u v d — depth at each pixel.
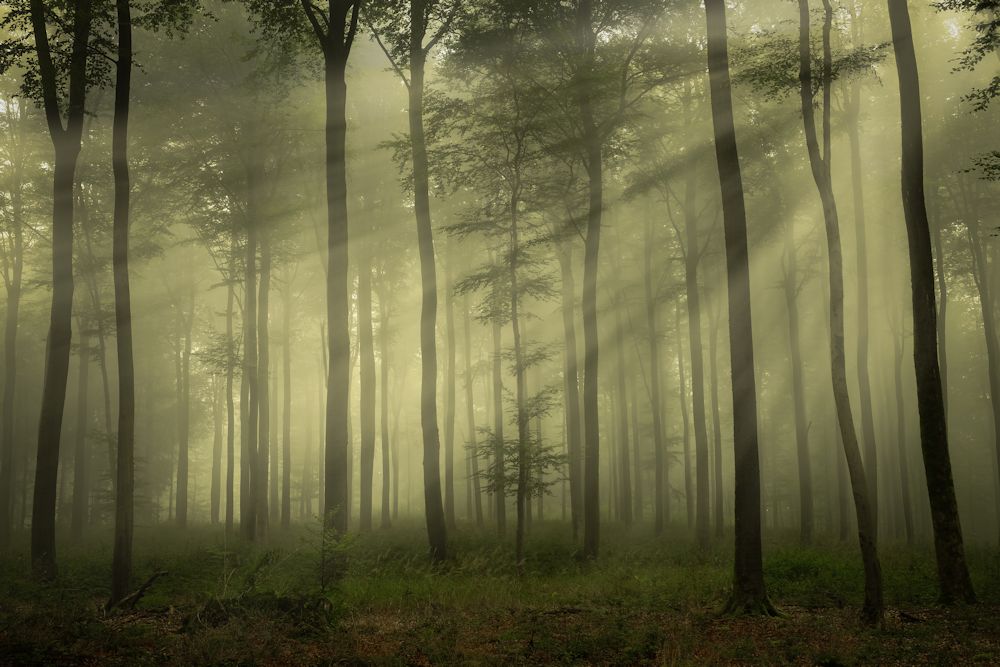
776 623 11.46
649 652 9.53
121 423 13.34
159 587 15.31
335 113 17.23
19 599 13.88
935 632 10.76
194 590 15.00
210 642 9.38
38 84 17.48
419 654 9.35
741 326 12.72
